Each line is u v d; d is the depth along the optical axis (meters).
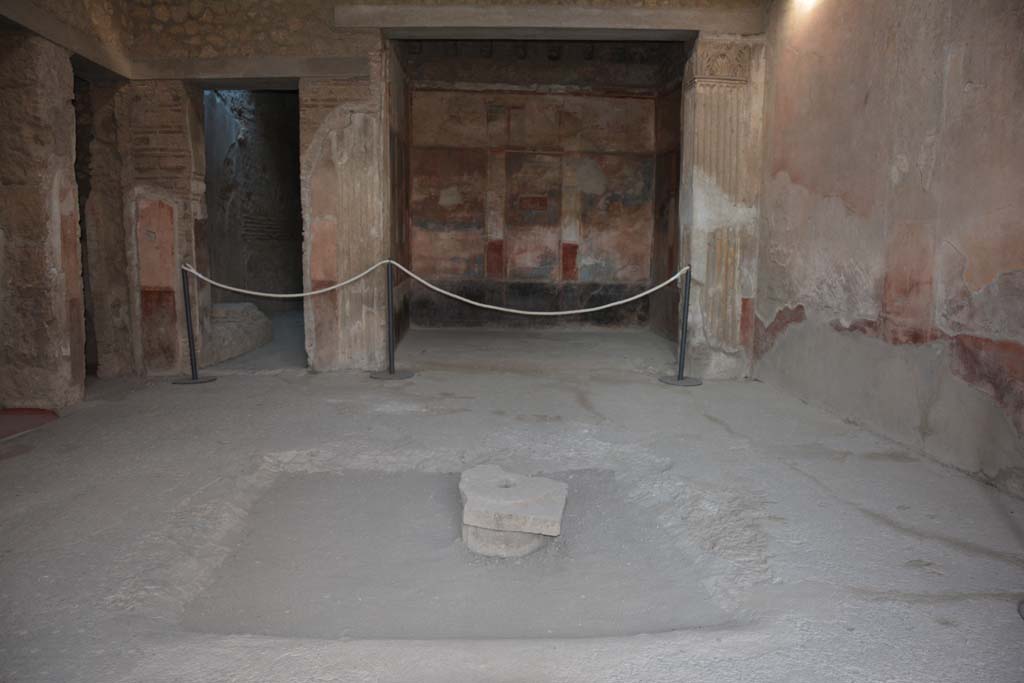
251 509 3.77
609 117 9.24
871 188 4.78
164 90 6.58
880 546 3.06
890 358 4.61
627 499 3.85
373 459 4.36
